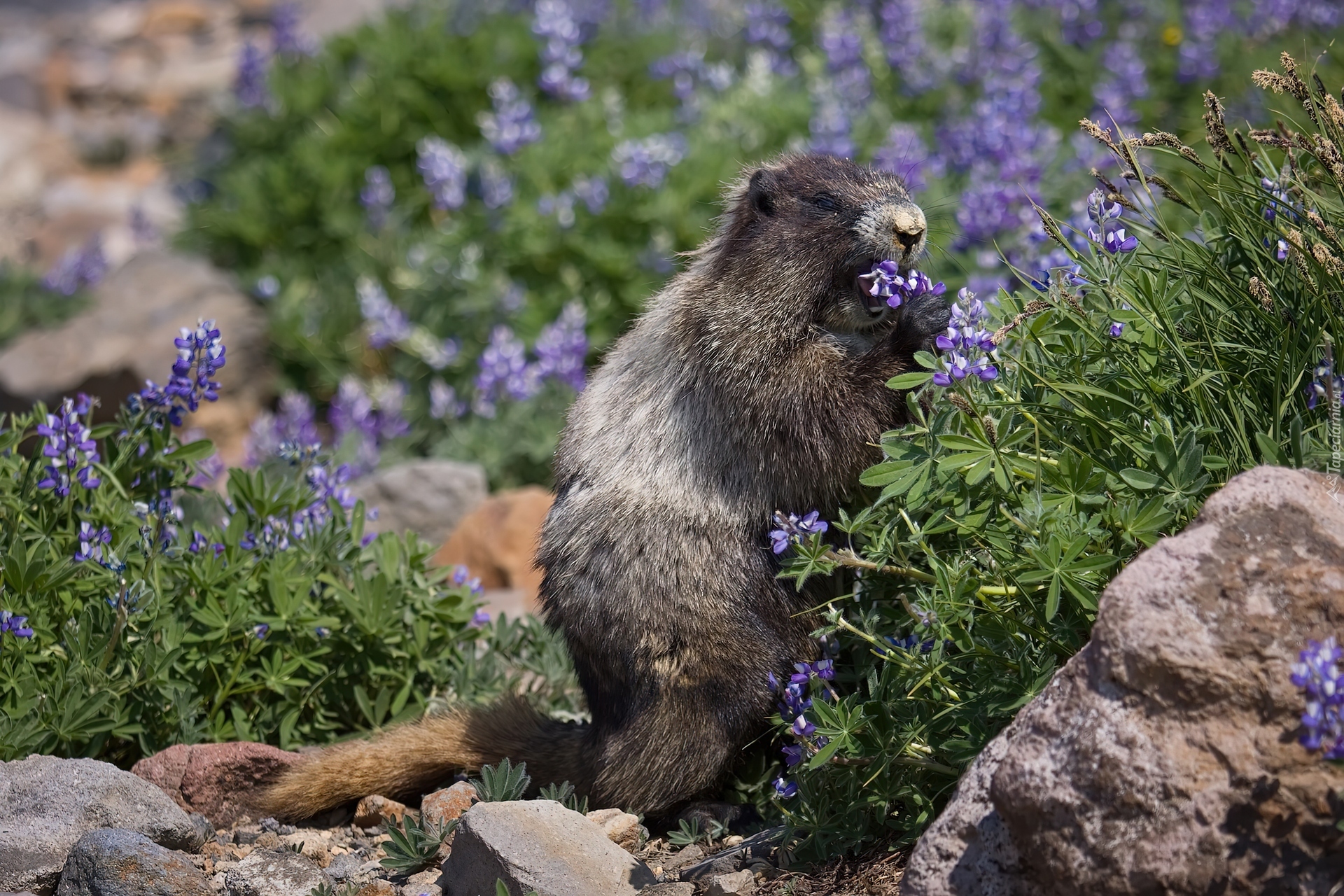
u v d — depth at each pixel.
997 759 6.23
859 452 8.93
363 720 10.35
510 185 17.78
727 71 19.20
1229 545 5.88
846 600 8.84
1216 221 8.34
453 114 20.00
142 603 9.48
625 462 9.38
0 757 8.70
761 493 9.00
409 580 10.70
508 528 13.80
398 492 14.57
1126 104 16.23
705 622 8.80
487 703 9.92
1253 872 5.46
